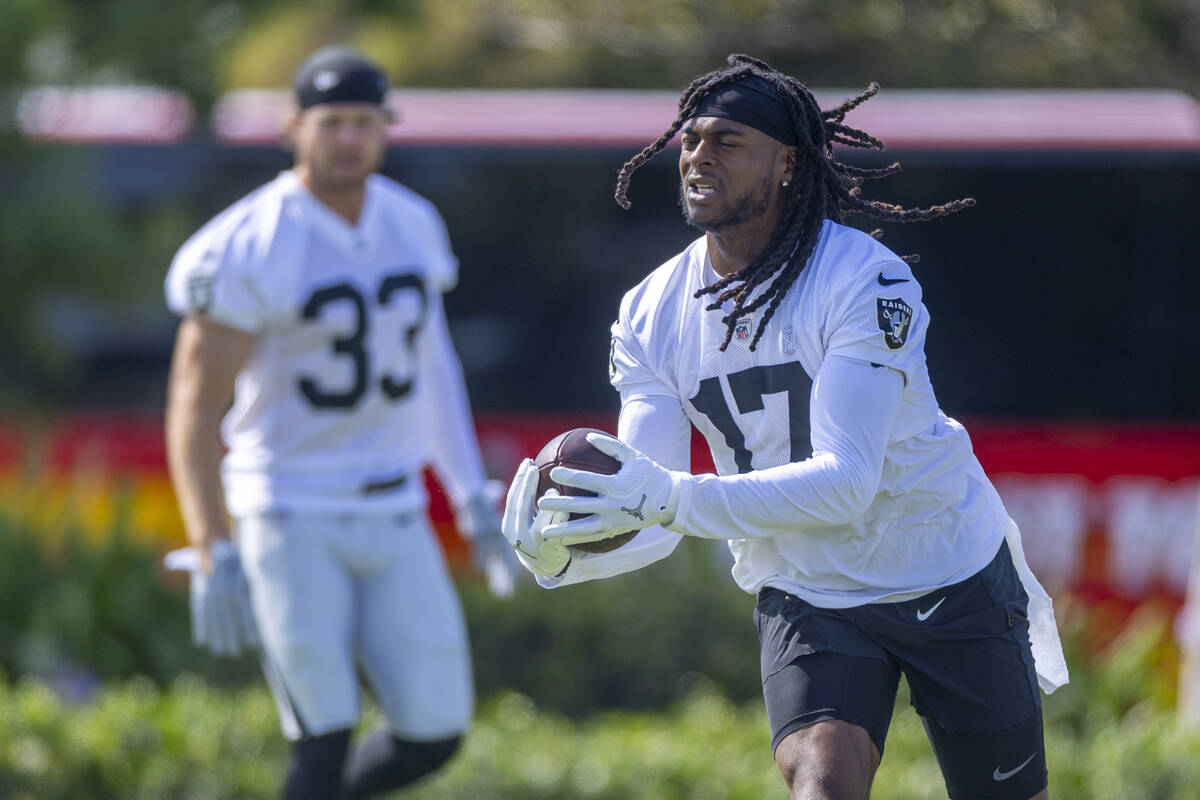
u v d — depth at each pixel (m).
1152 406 36.19
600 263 37.28
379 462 20.19
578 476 11.02
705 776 21.97
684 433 12.69
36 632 29.91
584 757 22.41
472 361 37.41
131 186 37.31
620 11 37.03
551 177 37.25
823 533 12.27
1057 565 36.00
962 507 12.42
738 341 11.98
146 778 21.59
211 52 36.62
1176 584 35.62
